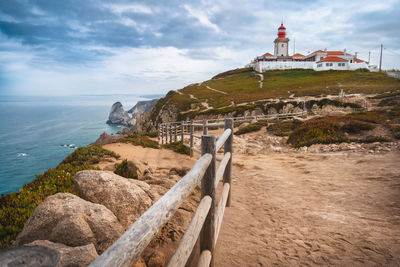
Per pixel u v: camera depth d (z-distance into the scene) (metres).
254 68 101.06
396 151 6.98
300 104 37.81
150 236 1.07
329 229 3.00
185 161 9.00
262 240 2.93
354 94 40.03
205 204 2.08
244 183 5.73
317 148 9.40
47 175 5.53
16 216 3.37
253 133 19.97
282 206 4.01
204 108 49.81
